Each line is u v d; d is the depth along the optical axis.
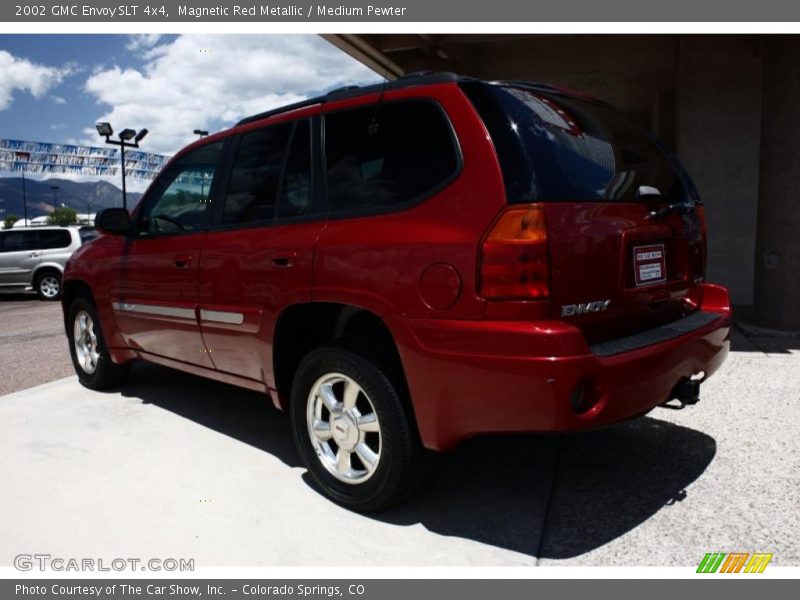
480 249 2.59
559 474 3.55
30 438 4.31
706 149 8.70
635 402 2.73
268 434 4.29
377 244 2.91
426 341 2.73
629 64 10.03
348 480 3.18
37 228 15.48
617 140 3.35
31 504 3.36
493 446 3.95
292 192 3.48
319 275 3.14
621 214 2.95
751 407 4.44
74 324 5.52
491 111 2.76
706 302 3.69
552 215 2.60
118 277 4.75
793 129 6.54
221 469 3.74
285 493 3.42
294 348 3.56
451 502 3.26
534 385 2.49
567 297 2.62
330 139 3.33
